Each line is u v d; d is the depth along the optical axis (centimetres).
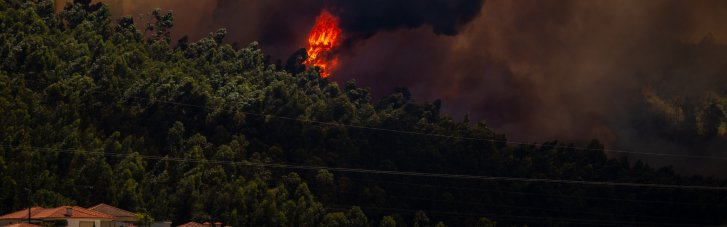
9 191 18625
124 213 18038
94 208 17888
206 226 19650
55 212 15888
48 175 19675
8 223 15825
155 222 18512
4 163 19100
